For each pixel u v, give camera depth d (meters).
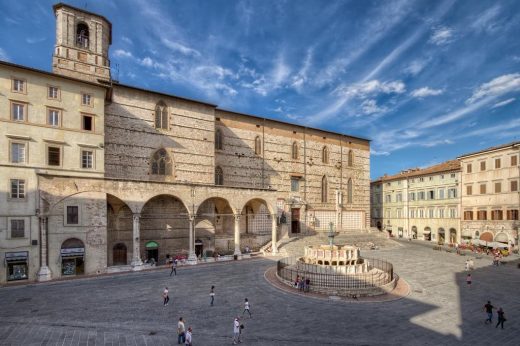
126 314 25.73
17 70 36.56
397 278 39.41
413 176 87.56
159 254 48.62
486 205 67.94
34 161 36.91
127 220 46.12
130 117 48.31
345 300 30.36
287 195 69.69
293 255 55.22
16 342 20.41
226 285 34.88
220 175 60.84
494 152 66.62
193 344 20.94
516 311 28.86
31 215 36.00
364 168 84.69
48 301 28.48
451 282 38.78
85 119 41.09
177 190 45.75
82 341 20.80
